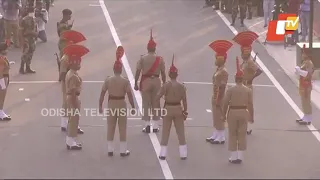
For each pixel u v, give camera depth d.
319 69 25.69
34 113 22.00
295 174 17.67
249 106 18.27
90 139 19.92
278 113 22.52
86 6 36.53
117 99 18.41
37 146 19.38
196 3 37.59
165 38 30.67
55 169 17.75
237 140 18.30
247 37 20.11
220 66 19.41
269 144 19.89
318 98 23.98
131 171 17.62
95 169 17.75
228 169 17.89
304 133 20.84
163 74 20.20
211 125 21.25
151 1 37.97
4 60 21.02
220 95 19.33
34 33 25.78
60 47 22.50
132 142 19.69
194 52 28.70
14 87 24.41
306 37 30.38
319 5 30.17
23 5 31.00
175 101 18.20
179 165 18.09
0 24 28.84
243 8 32.59
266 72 26.66
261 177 17.42
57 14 34.78
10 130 20.58
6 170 17.66
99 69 26.41
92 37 30.69
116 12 35.31
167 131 18.34
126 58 27.69
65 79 19.55
